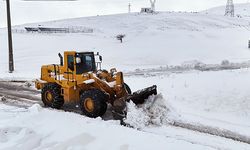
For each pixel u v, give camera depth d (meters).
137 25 56.69
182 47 38.12
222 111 11.97
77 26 60.06
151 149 8.00
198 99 13.25
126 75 22.02
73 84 11.73
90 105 10.99
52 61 29.30
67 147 8.17
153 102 11.31
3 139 8.71
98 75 11.70
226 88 13.92
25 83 18.25
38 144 8.44
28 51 33.97
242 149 8.69
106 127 9.48
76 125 9.63
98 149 8.04
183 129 10.17
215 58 33.50
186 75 18.64
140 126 10.16
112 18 69.31
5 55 31.94
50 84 12.45
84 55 11.98
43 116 10.37
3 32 50.34
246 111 11.68
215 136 9.61
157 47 37.50
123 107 10.28
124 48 36.97
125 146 8.14
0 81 19.59
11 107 12.72
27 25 68.44
